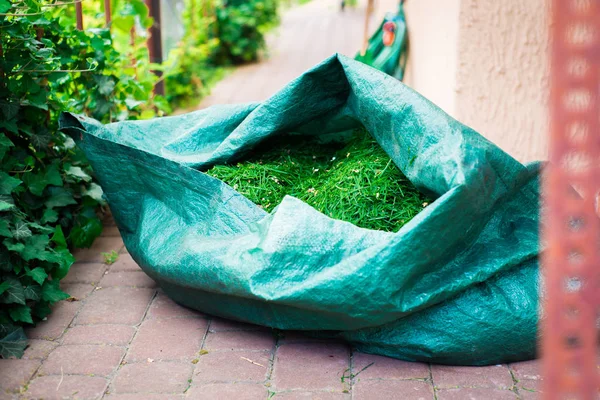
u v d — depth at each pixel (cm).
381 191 273
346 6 1673
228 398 237
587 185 131
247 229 266
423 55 496
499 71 388
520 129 398
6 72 307
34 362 259
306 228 245
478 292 250
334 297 235
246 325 286
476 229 254
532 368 254
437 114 255
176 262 274
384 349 259
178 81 690
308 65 892
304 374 251
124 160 305
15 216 285
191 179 285
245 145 313
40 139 332
